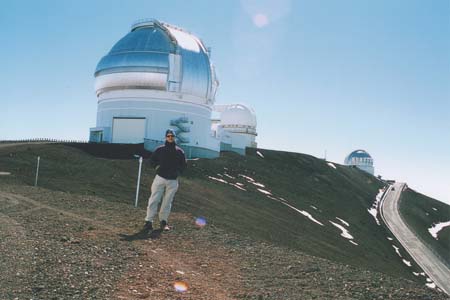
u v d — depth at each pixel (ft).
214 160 220.23
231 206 123.85
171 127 217.36
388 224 239.91
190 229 39.11
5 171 98.27
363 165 542.98
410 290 24.40
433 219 312.50
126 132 217.56
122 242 31.12
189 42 232.32
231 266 27.91
